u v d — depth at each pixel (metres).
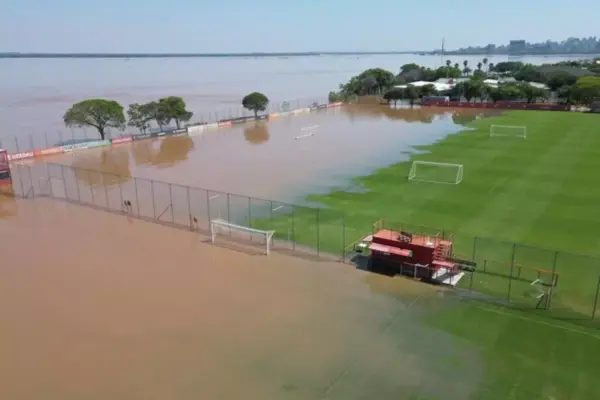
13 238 33.69
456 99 115.31
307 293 25.55
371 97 125.69
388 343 21.06
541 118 87.06
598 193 41.66
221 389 18.23
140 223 36.66
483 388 18.22
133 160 59.62
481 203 39.53
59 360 20.09
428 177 48.03
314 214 37.78
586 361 19.72
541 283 25.62
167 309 24.00
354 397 17.75
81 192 45.22
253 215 37.94
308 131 80.12
